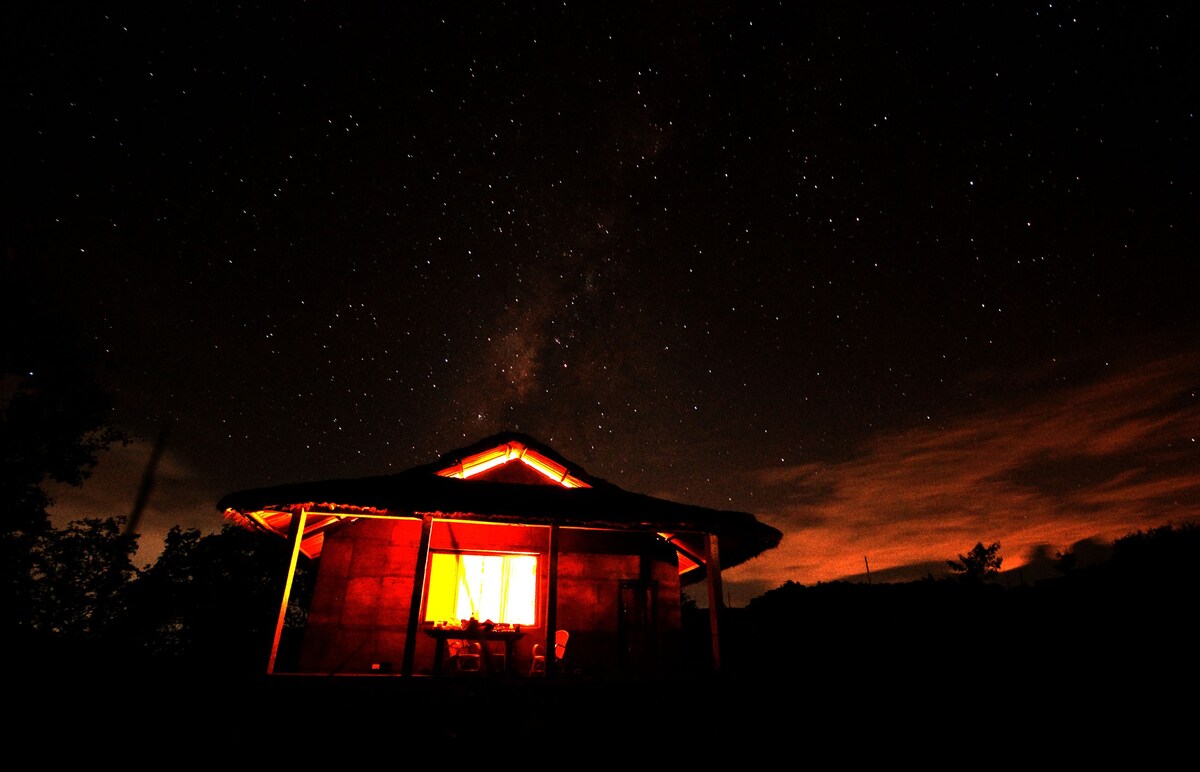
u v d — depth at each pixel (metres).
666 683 8.10
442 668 9.44
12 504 16.25
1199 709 9.59
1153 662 11.90
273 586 20.27
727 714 8.23
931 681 11.74
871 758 8.23
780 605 27.45
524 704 7.64
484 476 10.97
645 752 7.70
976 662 13.34
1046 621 16.42
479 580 10.20
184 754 7.00
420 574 8.16
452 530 10.38
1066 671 12.04
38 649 10.05
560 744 7.52
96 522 17.41
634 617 10.35
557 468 10.82
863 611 22.77
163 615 18.41
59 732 7.12
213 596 19.38
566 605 10.27
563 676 8.04
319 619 9.58
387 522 10.32
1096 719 9.62
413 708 7.43
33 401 16.72
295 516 8.34
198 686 7.40
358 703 7.35
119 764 6.87
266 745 7.08
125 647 16.97
